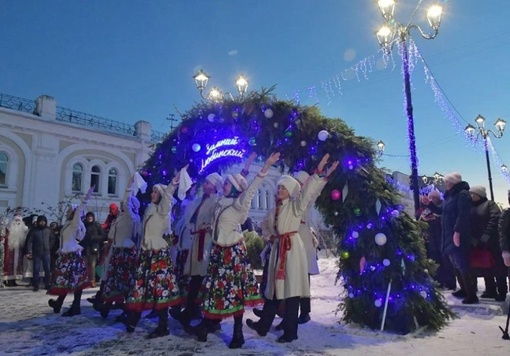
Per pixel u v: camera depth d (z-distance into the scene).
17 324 4.77
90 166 19.33
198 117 5.56
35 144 17.44
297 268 3.87
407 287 4.29
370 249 4.42
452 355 3.38
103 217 19.27
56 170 17.98
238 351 3.54
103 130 19.72
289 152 4.90
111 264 5.01
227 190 4.17
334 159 4.57
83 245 9.02
